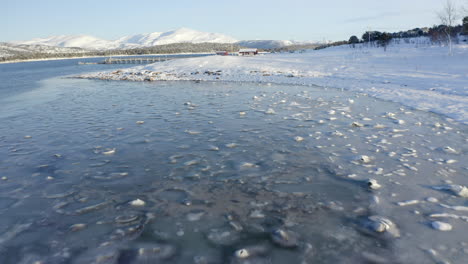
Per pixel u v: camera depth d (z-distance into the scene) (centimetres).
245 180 427
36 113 1013
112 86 1944
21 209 366
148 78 2314
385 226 300
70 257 273
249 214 338
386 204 349
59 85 2156
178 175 450
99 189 413
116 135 687
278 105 1003
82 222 331
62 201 382
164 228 315
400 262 252
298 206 352
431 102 968
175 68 3167
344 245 278
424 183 401
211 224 320
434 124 706
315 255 265
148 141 630
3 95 1603
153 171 469
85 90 1734
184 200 374
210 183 420
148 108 1027
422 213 327
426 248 269
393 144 567
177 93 1435
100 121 845
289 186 404
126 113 951
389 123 726
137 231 311
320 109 917
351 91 1333
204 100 1167
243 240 291
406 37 5809
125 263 263
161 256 270
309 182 415
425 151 524
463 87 1212
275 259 262
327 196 374
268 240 290
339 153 526
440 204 345
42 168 498
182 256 270
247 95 1281
